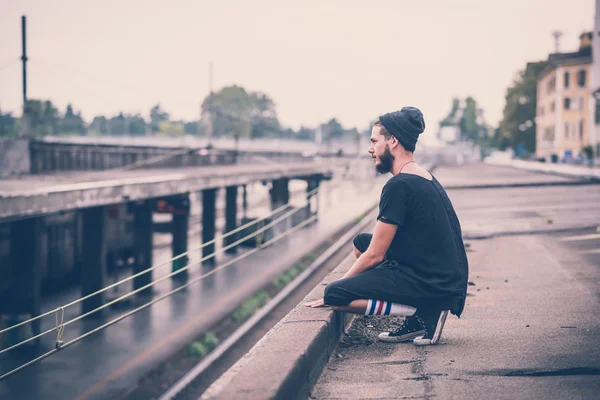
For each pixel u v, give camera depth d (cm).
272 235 3359
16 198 1298
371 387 323
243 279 2484
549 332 422
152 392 1261
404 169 379
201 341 1641
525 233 1084
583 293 571
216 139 8012
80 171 2644
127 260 3045
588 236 1030
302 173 3788
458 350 383
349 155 5603
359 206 4525
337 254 2925
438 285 369
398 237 373
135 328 1752
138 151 3216
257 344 320
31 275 1741
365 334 430
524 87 9344
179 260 2591
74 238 2595
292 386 277
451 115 14838
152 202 2417
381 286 369
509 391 307
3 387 1258
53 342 1631
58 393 1227
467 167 6488
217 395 247
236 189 3347
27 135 2298
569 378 325
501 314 489
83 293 1978
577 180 2925
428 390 314
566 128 6944
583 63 6712
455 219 384
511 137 9531
